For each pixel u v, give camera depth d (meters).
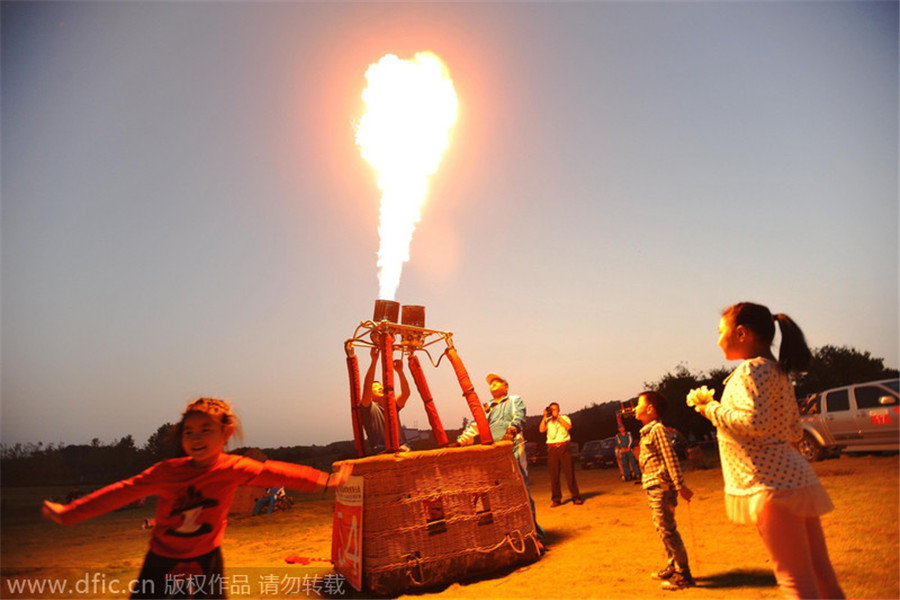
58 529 6.67
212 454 2.68
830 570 2.57
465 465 4.67
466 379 5.15
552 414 9.30
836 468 5.83
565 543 5.55
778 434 2.52
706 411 2.71
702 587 3.63
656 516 3.84
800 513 2.42
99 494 2.54
